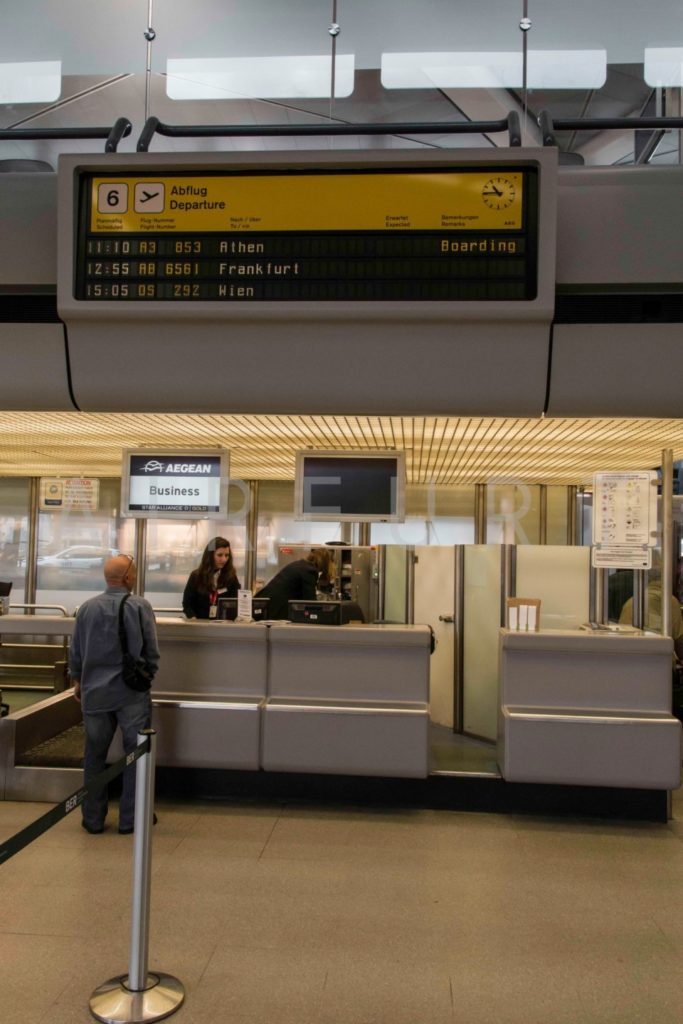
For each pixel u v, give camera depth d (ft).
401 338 15.39
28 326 16.15
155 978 10.87
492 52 18.92
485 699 24.88
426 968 11.56
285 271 14.85
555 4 18.29
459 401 15.94
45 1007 10.35
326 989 10.94
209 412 16.79
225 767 18.76
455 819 18.16
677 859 15.99
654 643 18.48
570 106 19.75
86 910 13.12
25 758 19.13
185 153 14.71
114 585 17.26
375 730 18.47
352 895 14.01
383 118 20.16
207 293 14.94
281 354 15.70
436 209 14.64
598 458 26.35
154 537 38.40
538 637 18.70
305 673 19.39
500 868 15.38
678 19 18.40
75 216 14.99
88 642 16.83
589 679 18.70
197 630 19.48
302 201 14.78
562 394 15.87
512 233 14.53
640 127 15.78
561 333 15.52
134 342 15.87
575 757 18.07
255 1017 10.24
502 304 14.57
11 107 20.59
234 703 18.92
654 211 14.98
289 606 20.30
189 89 19.86
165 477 22.16
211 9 18.89
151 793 10.68
